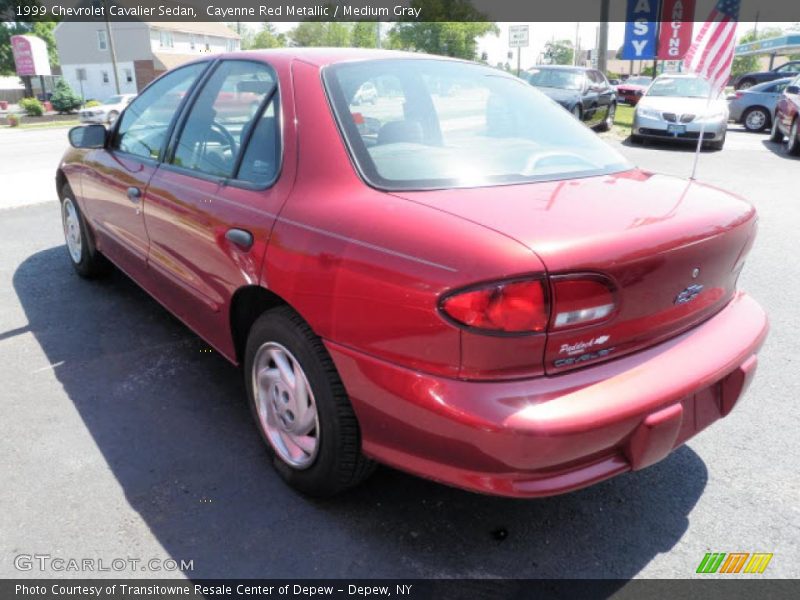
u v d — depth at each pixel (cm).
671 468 281
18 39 3806
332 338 217
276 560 225
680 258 207
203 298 299
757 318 248
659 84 1431
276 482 265
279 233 237
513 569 223
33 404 323
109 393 334
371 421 214
